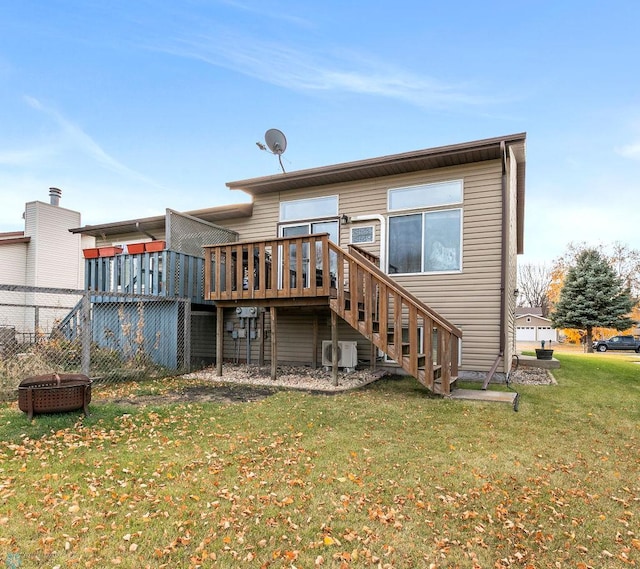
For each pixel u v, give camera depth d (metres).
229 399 5.65
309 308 8.20
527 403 5.52
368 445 3.83
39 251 14.58
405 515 2.63
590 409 5.32
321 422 4.52
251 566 2.12
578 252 30.61
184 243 8.58
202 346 9.97
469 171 7.71
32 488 2.88
